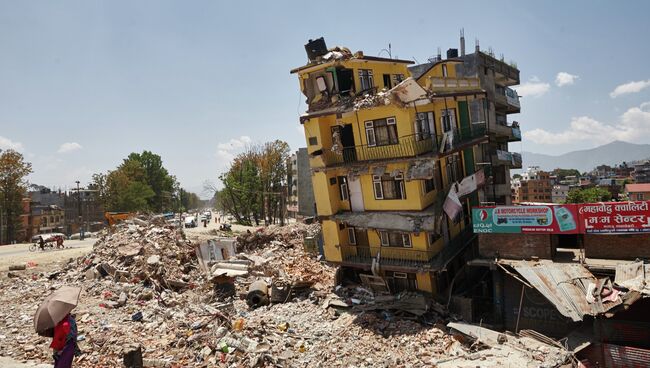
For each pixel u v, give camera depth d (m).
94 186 95.38
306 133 32.50
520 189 133.38
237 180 81.12
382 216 29.72
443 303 28.53
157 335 21.14
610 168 189.88
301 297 31.84
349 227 32.91
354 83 31.38
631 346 19.92
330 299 30.12
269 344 21.61
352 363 20.78
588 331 21.31
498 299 24.83
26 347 18.05
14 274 31.98
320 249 42.25
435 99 29.80
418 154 27.94
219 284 32.31
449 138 28.73
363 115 30.17
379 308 27.34
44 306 10.89
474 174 34.03
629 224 21.83
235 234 61.28
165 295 29.39
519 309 23.64
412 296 28.17
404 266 28.61
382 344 23.03
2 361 16.67
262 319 25.44
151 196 101.38
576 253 25.09
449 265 30.50
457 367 18.66
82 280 30.77
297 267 39.72
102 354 18.23
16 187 69.56
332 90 31.56
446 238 30.97
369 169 29.81
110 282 29.89
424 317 26.14
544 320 23.31
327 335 24.31
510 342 21.08
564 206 23.52
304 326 25.75
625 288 19.66
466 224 33.97
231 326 22.92
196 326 22.28
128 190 92.56
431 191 29.92
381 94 28.20
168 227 43.53
